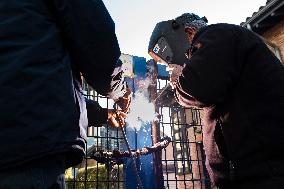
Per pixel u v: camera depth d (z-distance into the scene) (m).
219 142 1.22
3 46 0.84
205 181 3.09
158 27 1.63
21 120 0.80
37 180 0.79
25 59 0.85
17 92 0.81
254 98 1.14
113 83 1.29
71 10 0.99
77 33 1.00
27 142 0.79
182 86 1.22
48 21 0.97
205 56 1.19
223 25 1.29
